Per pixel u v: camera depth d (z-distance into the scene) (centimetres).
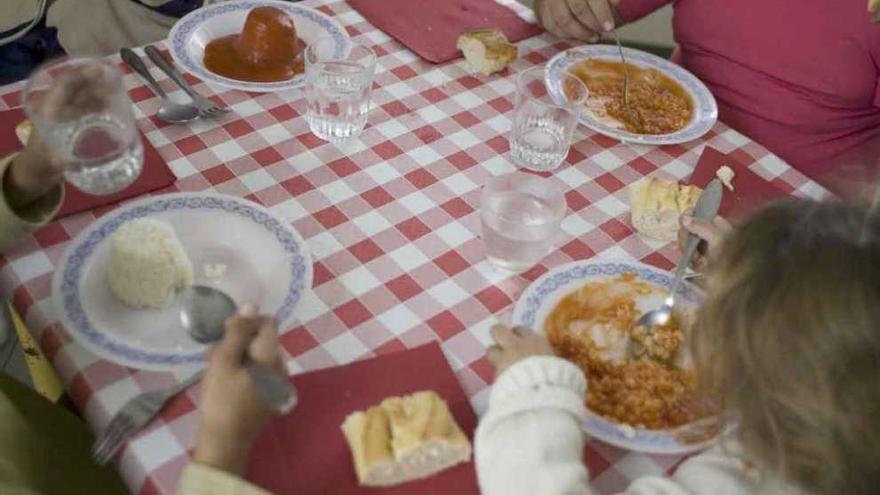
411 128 119
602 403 83
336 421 78
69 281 85
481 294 95
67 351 80
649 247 105
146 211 95
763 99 153
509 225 94
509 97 130
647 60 142
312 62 116
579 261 98
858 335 62
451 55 136
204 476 67
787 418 66
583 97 121
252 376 71
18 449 86
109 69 86
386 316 90
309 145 113
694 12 158
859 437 64
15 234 88
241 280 91
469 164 114
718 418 77
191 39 127
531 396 74
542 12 146
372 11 143
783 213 69
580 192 113
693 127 128
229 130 113
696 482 74
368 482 72
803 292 64
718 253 73
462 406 81
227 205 98
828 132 152
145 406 75
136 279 83
